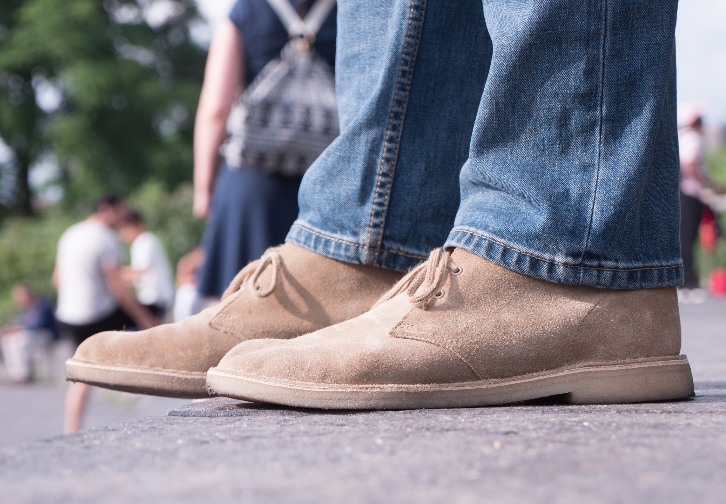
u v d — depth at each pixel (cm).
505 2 118
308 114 211
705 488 55
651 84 114
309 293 139
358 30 139
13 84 2272
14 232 1529
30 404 774
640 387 118
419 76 135
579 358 119
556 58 114
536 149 115
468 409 111
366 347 114
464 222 120
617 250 117
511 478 59
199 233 1584
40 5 2172
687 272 639
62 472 66
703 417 92
